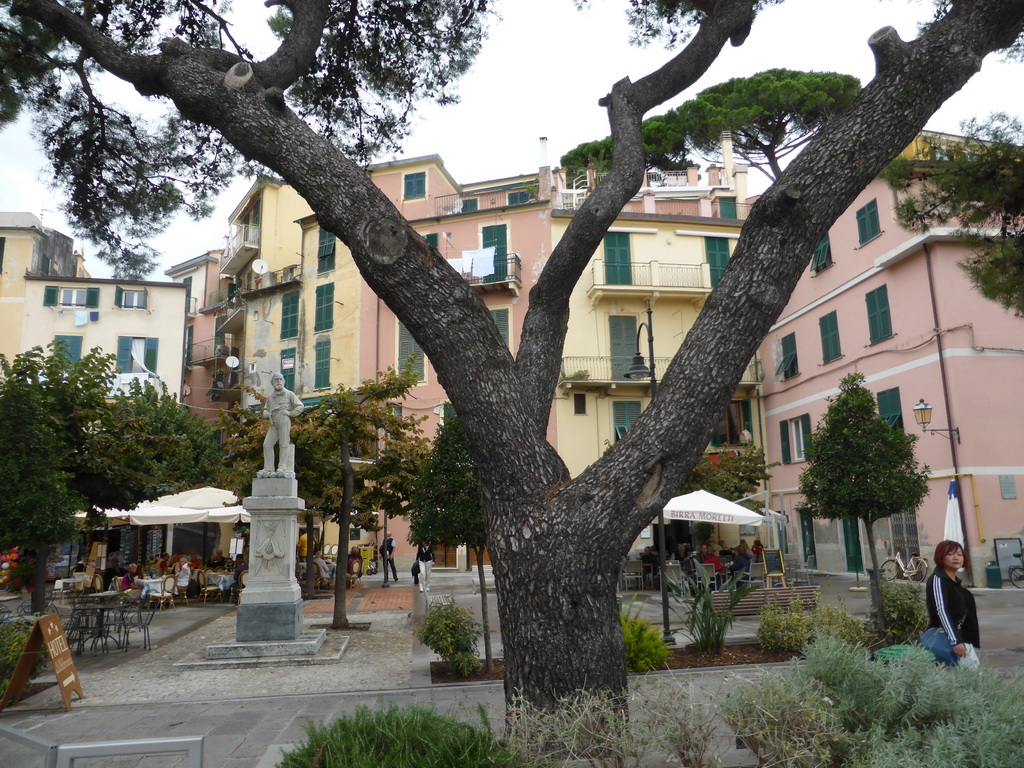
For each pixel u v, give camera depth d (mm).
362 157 8195
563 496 3814
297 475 17094
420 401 28844
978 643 4973
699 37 5504
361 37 7695
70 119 7496
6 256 34469
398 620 15023
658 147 33281
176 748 2805
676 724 3207
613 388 28203
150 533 29078
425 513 9250
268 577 11133
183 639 12781
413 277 3957
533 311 4883
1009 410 18891
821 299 25188
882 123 3996
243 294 34656
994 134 7730
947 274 19484
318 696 8023
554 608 3689
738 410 29281
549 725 3271
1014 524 18406
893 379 21375
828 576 23328
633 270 28844
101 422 12148
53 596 14461
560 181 31641
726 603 10414
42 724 7031
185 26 7219
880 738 3174
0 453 9141
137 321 35031
